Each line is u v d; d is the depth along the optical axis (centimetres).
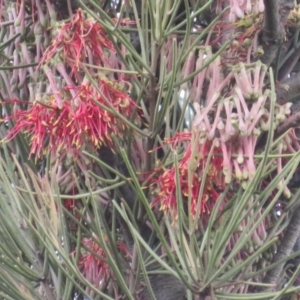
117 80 53
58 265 46
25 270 49
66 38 51
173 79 49
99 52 52
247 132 48
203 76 53
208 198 50
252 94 49
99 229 45
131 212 52
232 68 50
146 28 51
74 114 50
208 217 50
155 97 51
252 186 45
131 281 52
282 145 50
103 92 51
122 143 53
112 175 53
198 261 47
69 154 51
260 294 46
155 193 51
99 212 52
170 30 50
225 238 46
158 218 52
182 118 52
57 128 51
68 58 51
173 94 53
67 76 51
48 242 47
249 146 48
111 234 52
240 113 48
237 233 52
